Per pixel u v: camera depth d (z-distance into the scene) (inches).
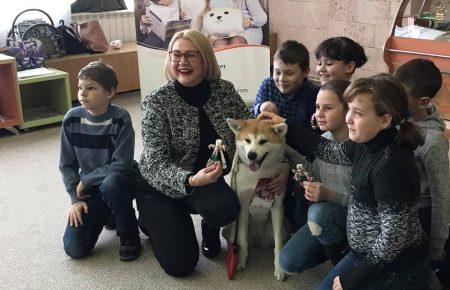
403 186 51.3
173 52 69.0
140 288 70.2
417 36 121.7
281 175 71.2
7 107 137.5
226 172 73.9
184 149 71.7
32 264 76.0
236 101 75.0
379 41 163.9
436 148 60.5
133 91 178.7
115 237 84.1
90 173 78.0
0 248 80.1
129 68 172.7
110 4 180.7
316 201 65.0
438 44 115.3
